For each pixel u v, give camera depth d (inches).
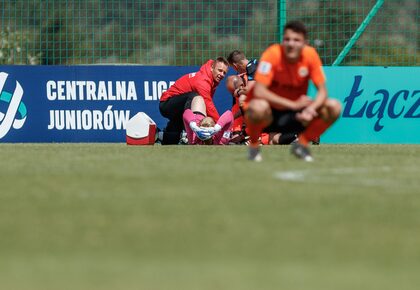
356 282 499.8
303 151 1155.9
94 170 1023.6
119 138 1927.9
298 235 631.2
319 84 1107.9
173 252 578.6
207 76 1760.6
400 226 665.6
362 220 687.7
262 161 1138.7
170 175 963.3
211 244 602.2
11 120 1914.4
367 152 1381.6
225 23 2390.5
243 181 908.6
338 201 775.1
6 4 2421.3
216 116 1764.3
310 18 2331.4
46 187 870.4
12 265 545.0
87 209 737.0
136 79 1926.7
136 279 506.9
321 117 1122.7
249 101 1147.3
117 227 661.3
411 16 2481.5
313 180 920.9
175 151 1391.5
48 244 606.2
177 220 685.9
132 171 1008.9
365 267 536.7
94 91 1925.4
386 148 1557.6
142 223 674.8
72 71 1921.8
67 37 2390.5
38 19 2428.6
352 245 599.8
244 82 1771.7
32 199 792.9
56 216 706.8
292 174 973.8
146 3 2426.2
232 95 1838.1
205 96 1753.2
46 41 2317.9
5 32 2465.6
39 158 1219.9
